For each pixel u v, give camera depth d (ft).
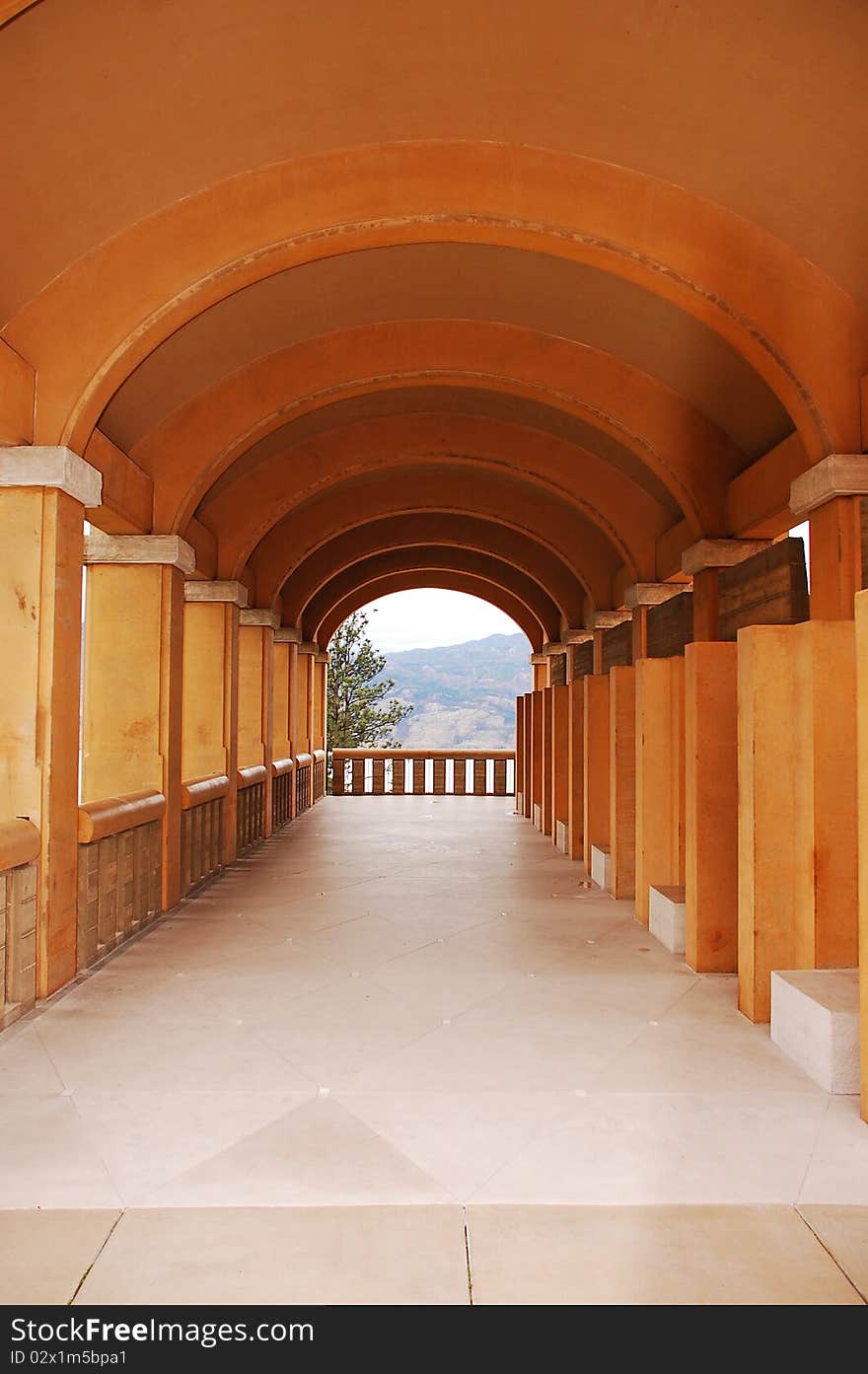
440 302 21.13
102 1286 7.10
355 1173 8.95
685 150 14.67
